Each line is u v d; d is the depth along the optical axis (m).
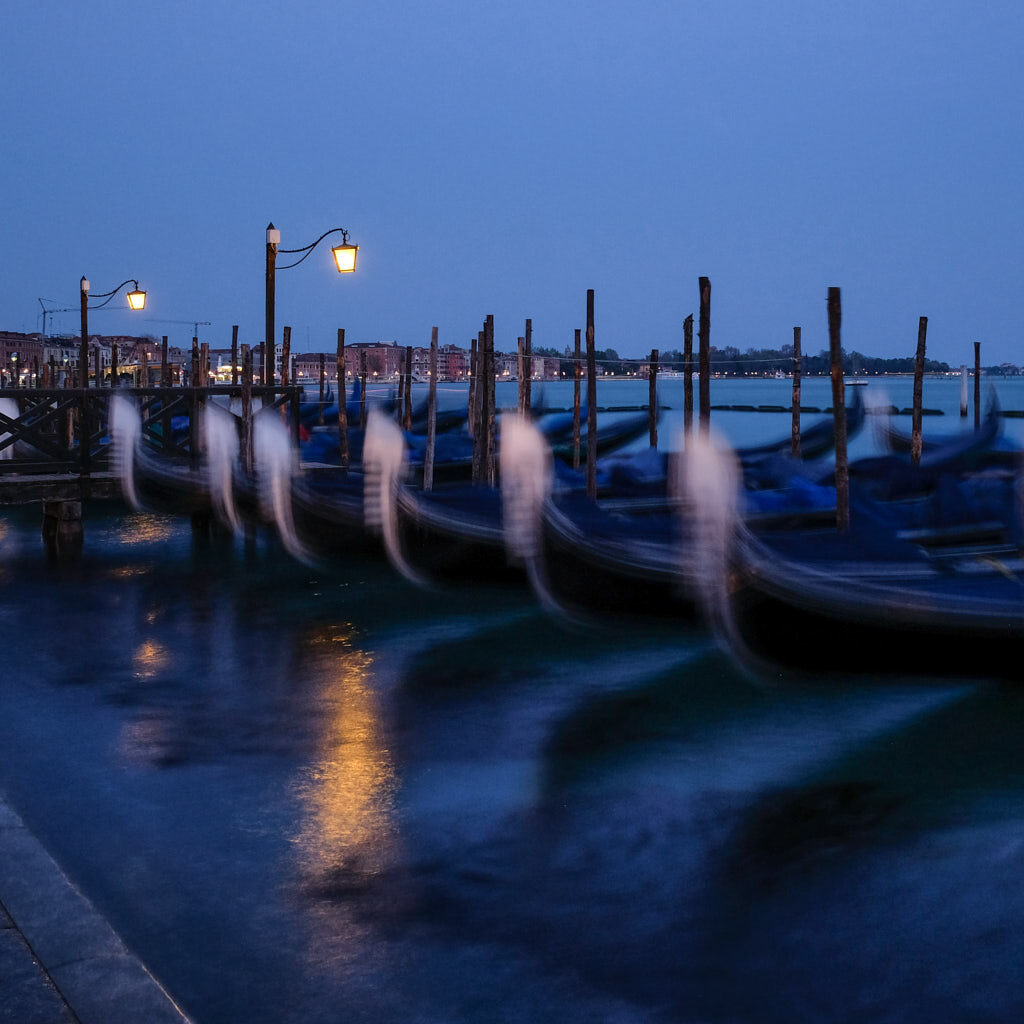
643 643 10.77
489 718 8.41
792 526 12.32
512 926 5.07
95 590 13.28
